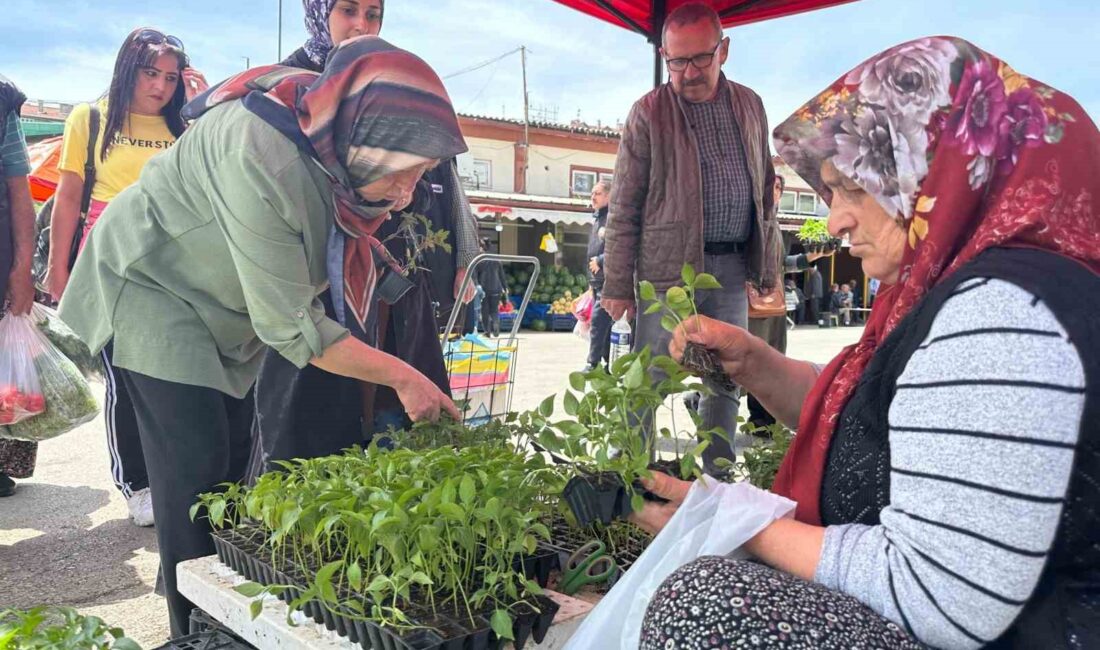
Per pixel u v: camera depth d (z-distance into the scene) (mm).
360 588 1557
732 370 1868
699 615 1131
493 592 1500
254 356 2445
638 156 3588
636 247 3689
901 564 1121
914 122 1232
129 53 3662
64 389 3359
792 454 1464
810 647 1080
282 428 2578
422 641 1413
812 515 1393
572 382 1779
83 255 2279
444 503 1456
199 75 3918
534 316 16109
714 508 1388
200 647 1751
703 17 3361
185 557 2201
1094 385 998
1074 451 1003
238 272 2010
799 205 21734
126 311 2180
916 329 1177
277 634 1575
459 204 3434
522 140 18844
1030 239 1129
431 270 3234
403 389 2152
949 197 1192
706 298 3674
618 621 1377
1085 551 1069
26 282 3283
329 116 1976
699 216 3504
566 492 1496
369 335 2377
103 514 3889
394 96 1975
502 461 1768
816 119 1342
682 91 3494
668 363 1743
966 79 1199
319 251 2145
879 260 1358
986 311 1066
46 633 1483
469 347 3549
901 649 1104
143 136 3816
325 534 1763
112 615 2775
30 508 3977
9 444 4113
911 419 1117
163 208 2141
